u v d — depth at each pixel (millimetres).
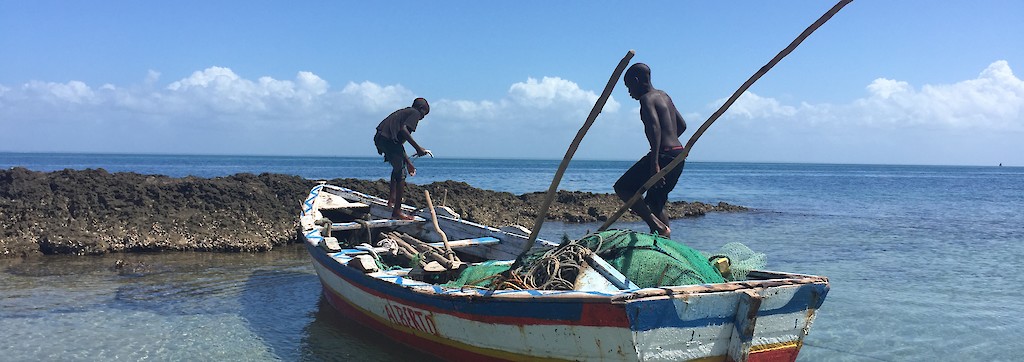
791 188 49219
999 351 7145
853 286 10453
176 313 8016
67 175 14641
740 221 21328
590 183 51969
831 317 8477
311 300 8773
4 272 10062
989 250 14578
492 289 5492
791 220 21734
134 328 7352
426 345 6105
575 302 4551
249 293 9148
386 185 19672
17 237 11680
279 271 10758
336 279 7469
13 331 7102
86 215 12859
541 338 4895
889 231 18344
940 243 15766
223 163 117750
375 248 8320
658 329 4465
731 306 4660
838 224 20344
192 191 14547
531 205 22078
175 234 12711
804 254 13945
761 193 41531
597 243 5777
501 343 5207
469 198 20578
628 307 4281
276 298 8867
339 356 6512
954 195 39969
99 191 13680
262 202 15148
